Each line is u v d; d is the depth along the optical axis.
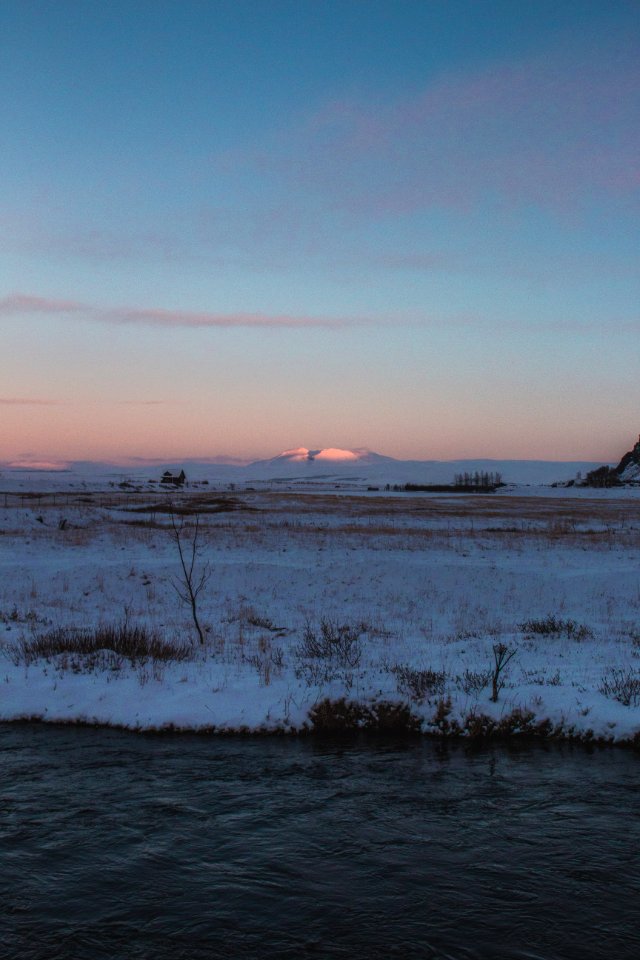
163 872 7.14
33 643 17.11
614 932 6.18
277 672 14.35
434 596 25.50
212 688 13.11
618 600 24.84
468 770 9.94
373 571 27.80
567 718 11.44
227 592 26.03
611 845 7.68
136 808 8.63
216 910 6.50
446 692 12.62
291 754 10.61
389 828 8.11
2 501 62.44
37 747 10.88
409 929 6.23
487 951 5.94
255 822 8.26
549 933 6.16
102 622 21.12
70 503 65.25
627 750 10.73
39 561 30.25
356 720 11.83
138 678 13.82
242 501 79.38
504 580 27.00
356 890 6.82
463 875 7.09
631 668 14.25
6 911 6.49
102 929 6.23
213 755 10.55
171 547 35.41
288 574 27.69
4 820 8.29
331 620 22.27
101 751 10.72
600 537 41.09
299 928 6.25
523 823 8.23
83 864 7.29
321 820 8.32
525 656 16.33
